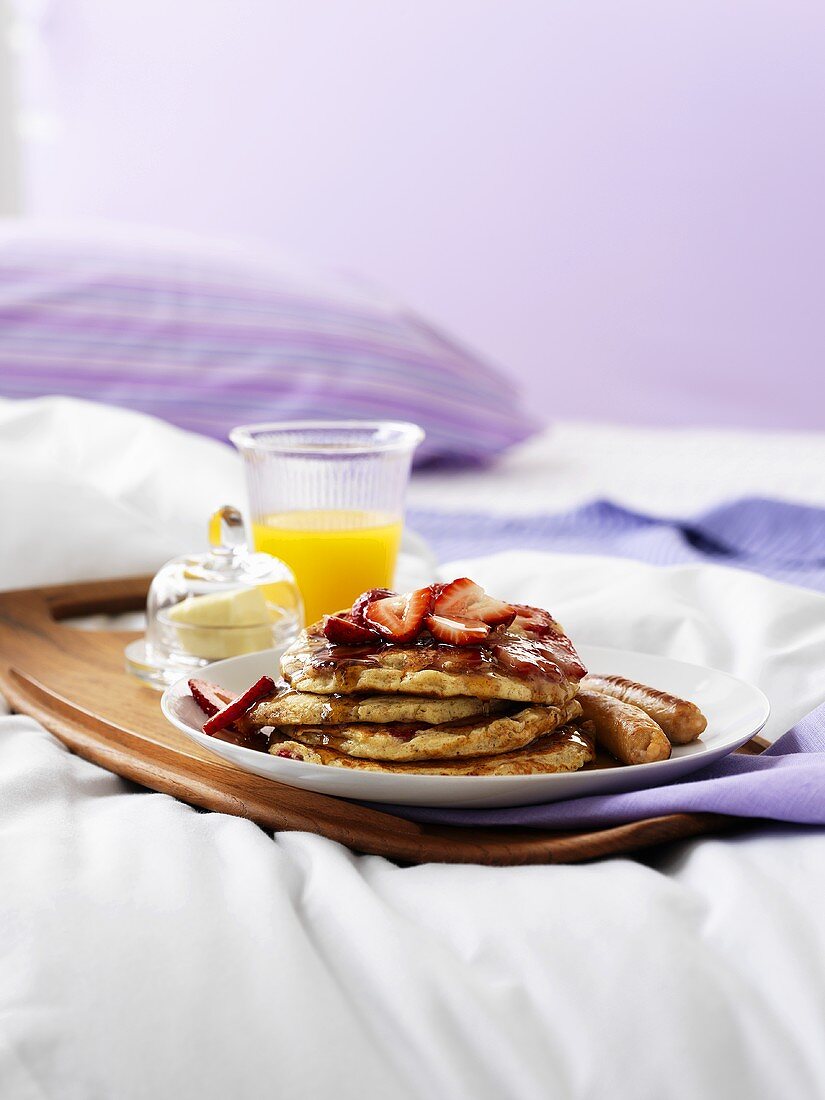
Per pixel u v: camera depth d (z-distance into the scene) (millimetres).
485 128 3002
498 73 2975
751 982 737
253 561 1029
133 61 3037
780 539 1361
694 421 3020
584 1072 717
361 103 3023
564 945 743
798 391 2969
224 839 806
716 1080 716
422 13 2971
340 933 752
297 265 1924
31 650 1057
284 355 1666
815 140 2877
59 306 1655
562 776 814
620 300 3018
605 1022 723
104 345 1627
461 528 1440
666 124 2936
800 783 792
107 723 921
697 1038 720
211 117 3053
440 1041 718
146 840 801
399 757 813
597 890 767
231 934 749
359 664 825
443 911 764
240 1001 728
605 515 1431
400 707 820
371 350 1720
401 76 3002
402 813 830
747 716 883
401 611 843
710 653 1025
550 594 1110
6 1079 716
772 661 998
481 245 3047
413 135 3023
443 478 1766
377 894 779
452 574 1159
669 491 1654
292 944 741
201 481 1251
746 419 3002
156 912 756
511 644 844
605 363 3045
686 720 861
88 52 3020
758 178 2914
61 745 930
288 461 1081
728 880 771
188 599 1005
